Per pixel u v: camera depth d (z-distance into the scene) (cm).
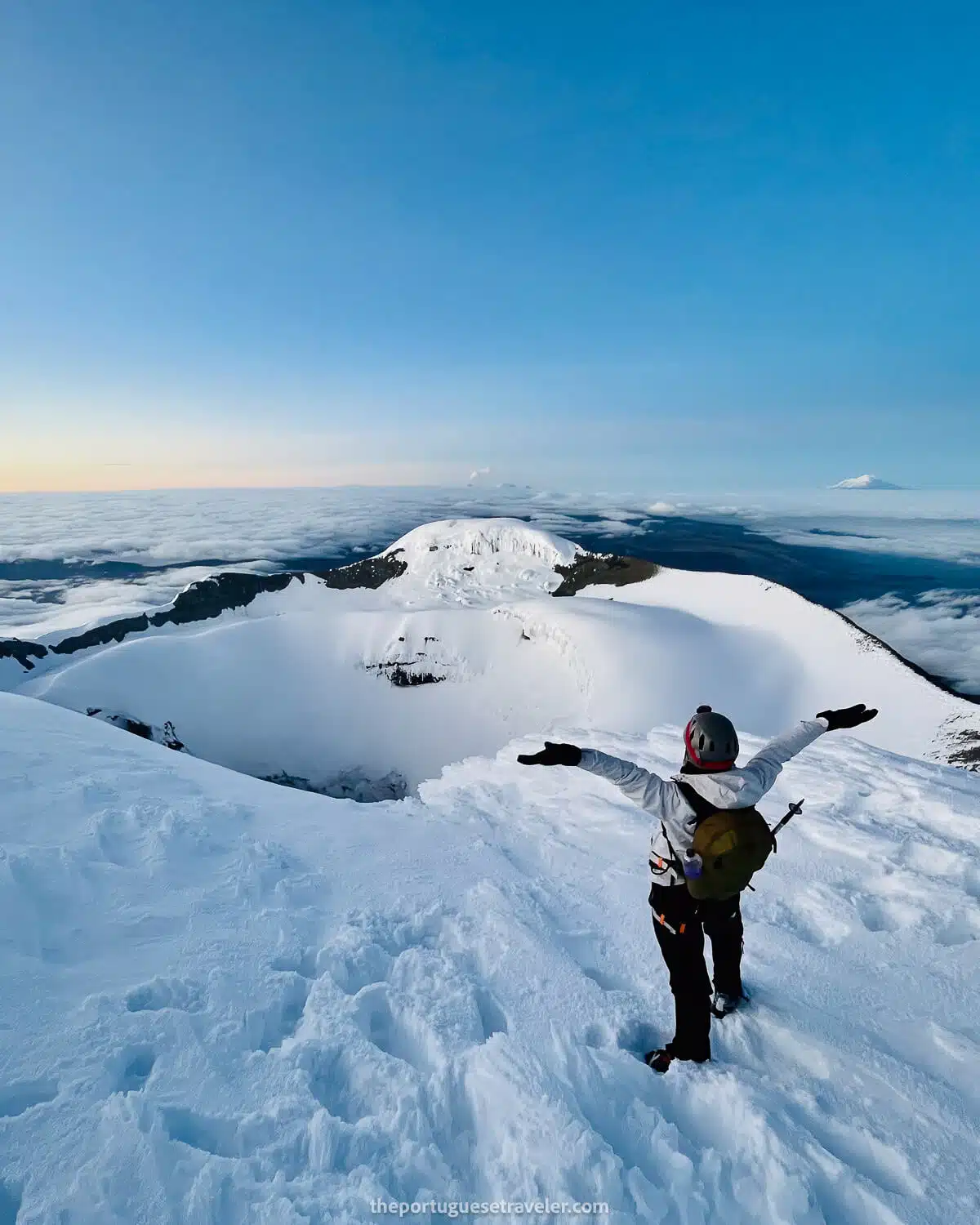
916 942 397
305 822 586
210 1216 208
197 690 11431
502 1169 235
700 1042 295
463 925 411
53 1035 281
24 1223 202
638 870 514
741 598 11638
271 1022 313
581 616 11681
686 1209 227
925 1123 266
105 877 415
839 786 658
